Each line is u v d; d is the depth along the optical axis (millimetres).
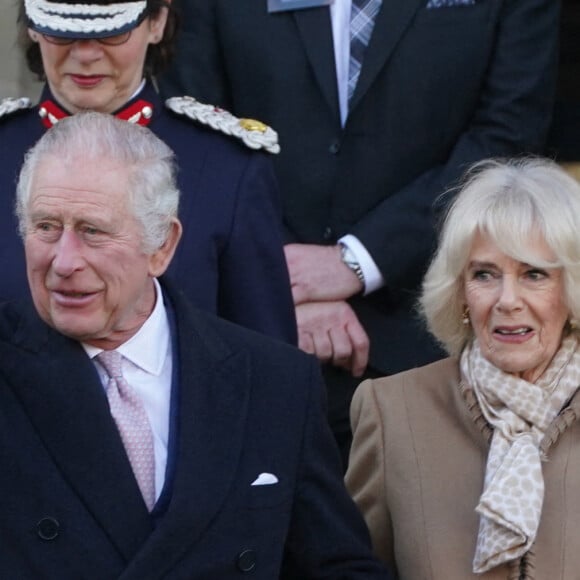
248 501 12727
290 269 18141
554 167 14172
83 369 12516
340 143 18391
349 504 13422
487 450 14047
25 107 15836
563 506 13602
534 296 13719
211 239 15516
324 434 13266
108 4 15258
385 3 18281
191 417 12719
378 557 13945
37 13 15273
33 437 12383
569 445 13828
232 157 15844
